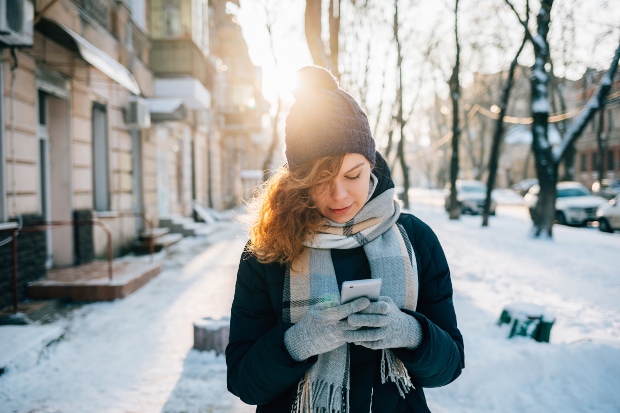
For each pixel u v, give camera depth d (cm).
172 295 643
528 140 4250
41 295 583
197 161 1766
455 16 1625
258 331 118
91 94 835
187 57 1234
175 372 380
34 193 609
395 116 2242
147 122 1052
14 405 323
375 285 93
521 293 630
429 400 320
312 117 104
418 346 101
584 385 319
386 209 116
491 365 334
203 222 1698
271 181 121
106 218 909
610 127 2952
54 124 736
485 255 949
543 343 398
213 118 2050
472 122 4041
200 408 319
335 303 96
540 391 318
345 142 102
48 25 591
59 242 744
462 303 571
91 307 579
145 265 786
